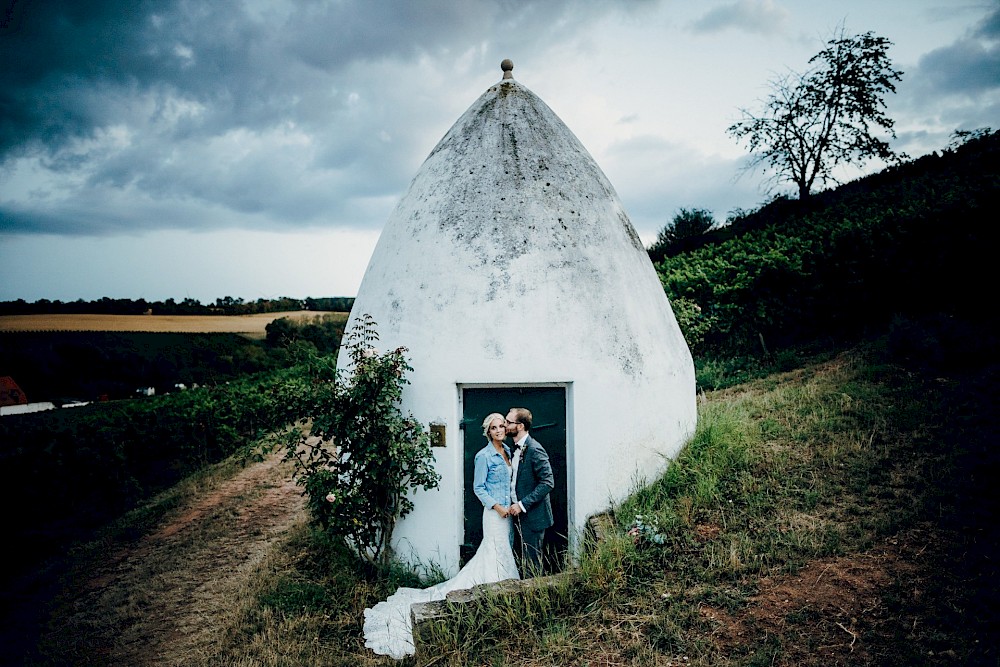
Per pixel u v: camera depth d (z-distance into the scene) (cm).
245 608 533
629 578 448
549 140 645
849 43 1955
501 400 563
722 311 1139
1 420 1009
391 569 563
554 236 580
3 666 493
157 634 521
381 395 534
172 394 1645
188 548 715
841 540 436
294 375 1677
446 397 555
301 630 488
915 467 512
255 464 1112
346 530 537
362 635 472
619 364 568
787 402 725
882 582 385
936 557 397
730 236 2211
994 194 815
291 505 852
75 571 695
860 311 981
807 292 1045
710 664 351
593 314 567
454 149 643
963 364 705
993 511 432
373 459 524
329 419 537
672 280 1285
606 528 509
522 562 505
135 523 844
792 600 388
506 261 565
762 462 571
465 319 557
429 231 600
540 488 511
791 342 1084
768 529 467
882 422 604
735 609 392
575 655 384
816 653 341
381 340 597
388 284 612
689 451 609
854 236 992
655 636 385
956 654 319
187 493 950
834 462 547
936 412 602
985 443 521
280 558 643
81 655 496
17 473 801
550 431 557
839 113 1998
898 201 1298
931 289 877
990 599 351
